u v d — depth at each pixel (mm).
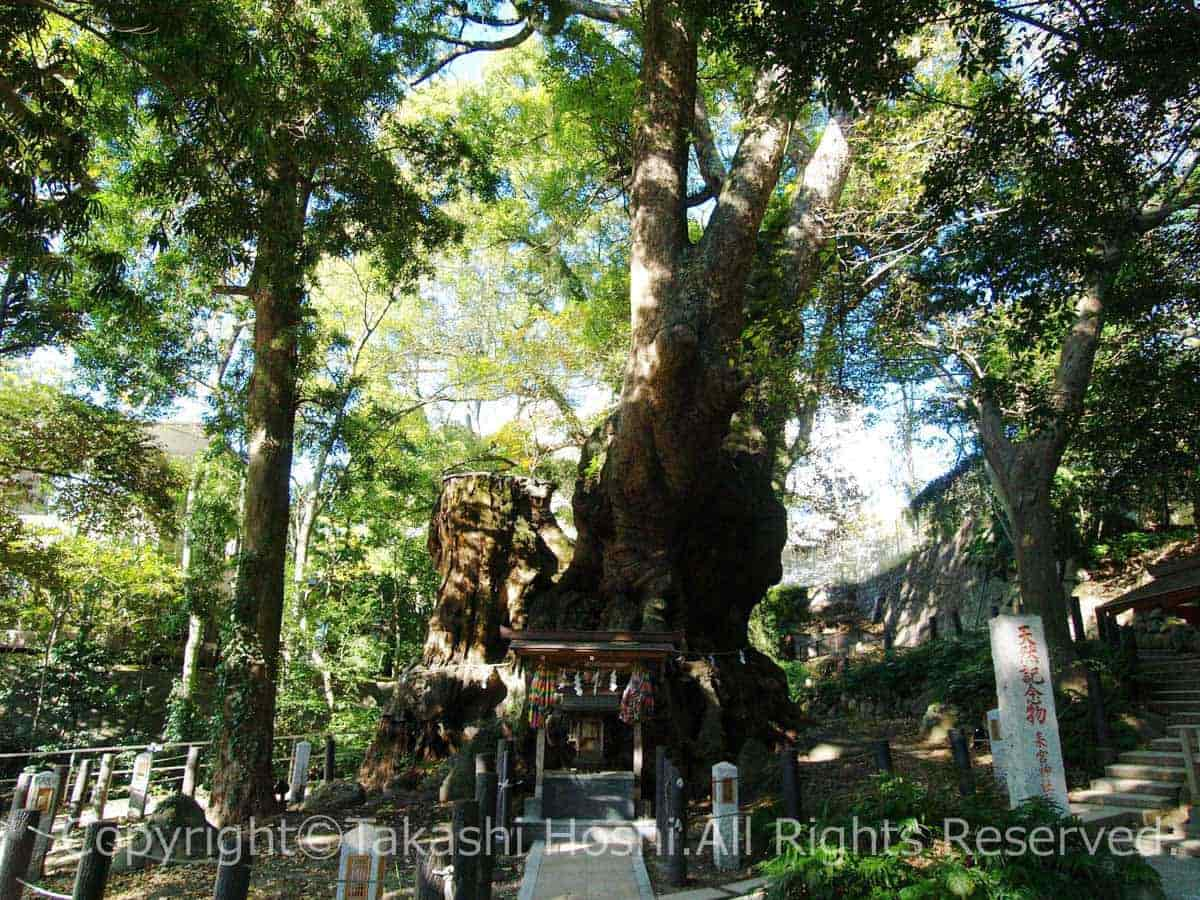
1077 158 8695
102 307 13094
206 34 8031
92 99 11102
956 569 25094
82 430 15805
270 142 9062
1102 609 14594
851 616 31625
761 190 12289
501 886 7469
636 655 10266
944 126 11602
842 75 8008
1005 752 7754
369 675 22469
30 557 16688
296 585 20719
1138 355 14305
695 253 12211
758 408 14398
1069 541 19516
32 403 18688
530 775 11367
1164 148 8672
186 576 20281
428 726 13055
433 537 14953
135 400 16938
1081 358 13844
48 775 9867
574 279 21328
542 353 19750
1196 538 18750
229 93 8445
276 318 13039
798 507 19234
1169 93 7797
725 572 13719
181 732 18938
